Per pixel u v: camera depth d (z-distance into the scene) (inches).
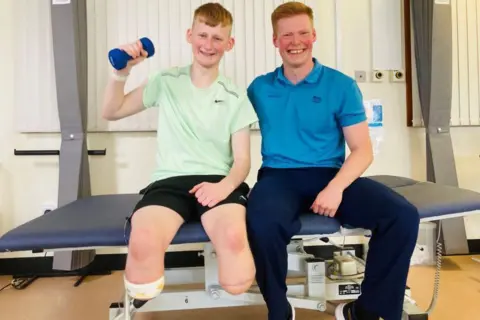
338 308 53.4
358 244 99.5
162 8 92.5
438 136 96.5
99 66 91.4
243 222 45.9
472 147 103.8
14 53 90.7
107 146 93.8
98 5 91.0
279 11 58.6
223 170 55.5
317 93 57.9
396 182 70.8
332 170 57.0
